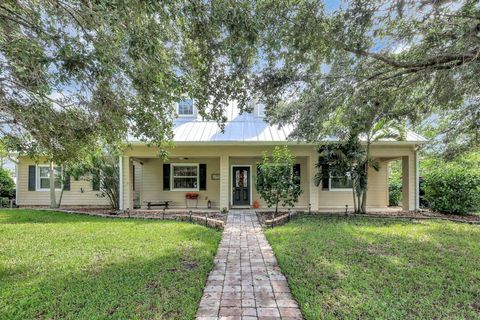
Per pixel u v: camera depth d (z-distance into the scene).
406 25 4.66
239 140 10.84
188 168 13.38
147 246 5.99
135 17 3.23
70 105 5.11
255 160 13.18
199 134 11.52
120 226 8.19
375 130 9.84
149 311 3.24
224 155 11.45
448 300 3.56
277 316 3.22
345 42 4.71
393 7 4.23
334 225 8.33
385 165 13.34
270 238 6.82
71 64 3.37
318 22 4.39
